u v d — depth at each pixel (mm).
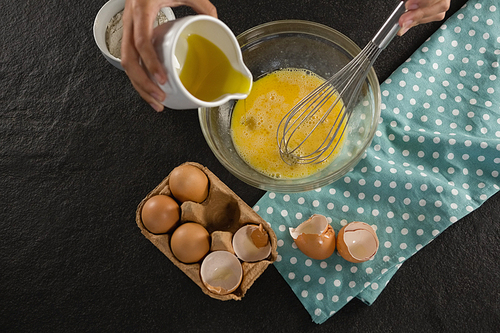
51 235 654
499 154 627
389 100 657
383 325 623
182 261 580
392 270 625
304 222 606
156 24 612
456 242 633
